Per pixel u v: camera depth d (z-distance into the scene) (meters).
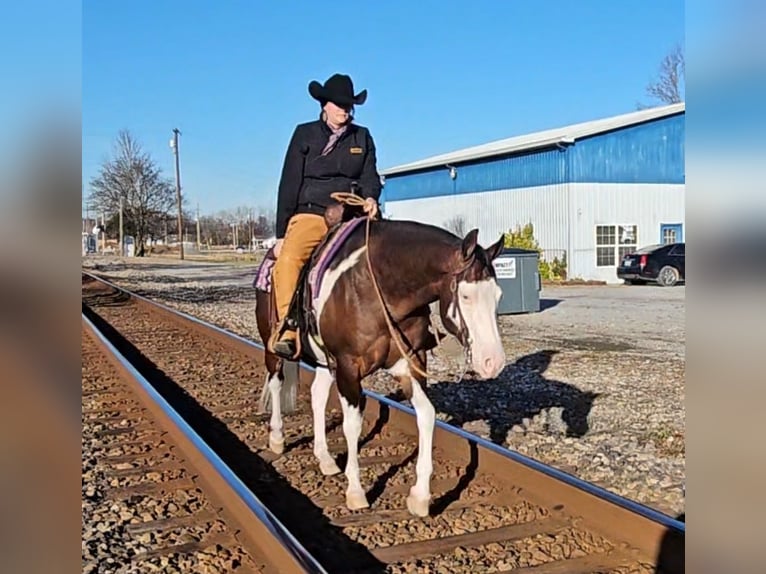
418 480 4.86
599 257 31.34
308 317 5.07
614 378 9.49
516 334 13.91
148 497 5.32
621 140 31.67
